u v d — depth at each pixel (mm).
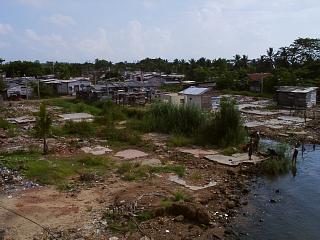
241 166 23594
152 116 35312
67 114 43656
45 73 100875
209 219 15492
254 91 69938
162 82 81062
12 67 95750
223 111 29250
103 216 15234
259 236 14789
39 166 21328
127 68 130250
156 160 24391
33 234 13594
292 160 24391
